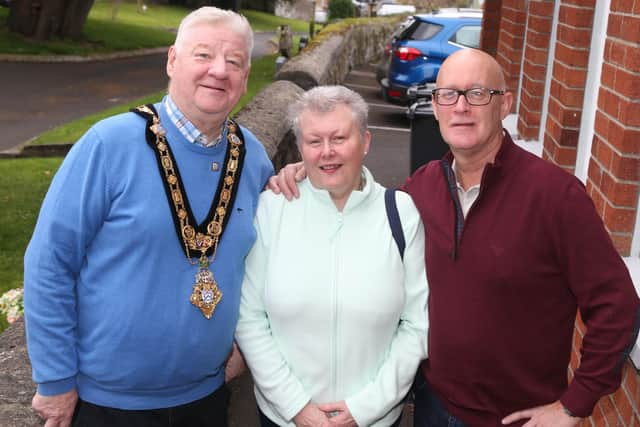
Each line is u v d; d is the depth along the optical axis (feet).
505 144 7.03
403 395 7.75
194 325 7.16
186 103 7.07
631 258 9.42
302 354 7.64
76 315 7.04
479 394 7.35
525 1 18.84
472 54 7.18
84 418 7.30
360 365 7.60
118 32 97.35
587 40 11.89
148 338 6.99
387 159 28.66
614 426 8.54
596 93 11.63
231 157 7.51
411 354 7.72
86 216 6.77
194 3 139.13
